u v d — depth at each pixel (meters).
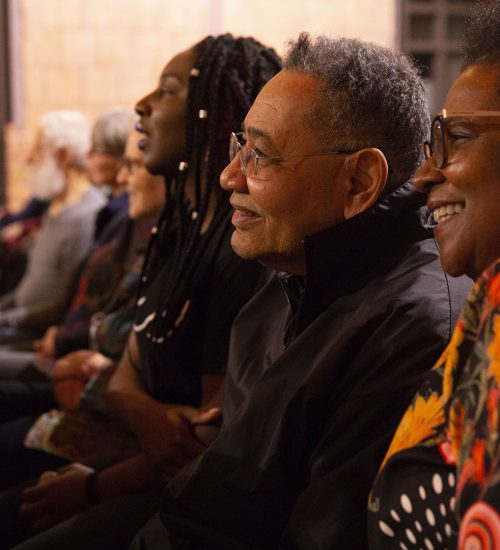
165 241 1.84
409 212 1.25
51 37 5.90
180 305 1.70
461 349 0.88
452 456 0.88
